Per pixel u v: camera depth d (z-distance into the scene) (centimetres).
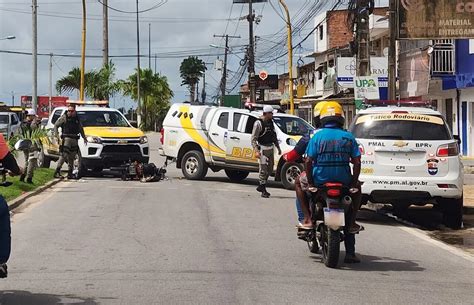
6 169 637
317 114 817
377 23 3450
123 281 696
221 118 1778
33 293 645
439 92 2922
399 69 2816
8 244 605
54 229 1025
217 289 666
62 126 1777
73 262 789
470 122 2630
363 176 1088
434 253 897
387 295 658
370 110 1135
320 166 772
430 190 1077
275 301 625
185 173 1841
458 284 714
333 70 3938
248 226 1074
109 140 1798
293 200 1430
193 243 918
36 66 3017
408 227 1138
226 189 1628
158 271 745
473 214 1343
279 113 1747
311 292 662
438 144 1084
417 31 1709
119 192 1525
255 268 769
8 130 3188
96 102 2150
